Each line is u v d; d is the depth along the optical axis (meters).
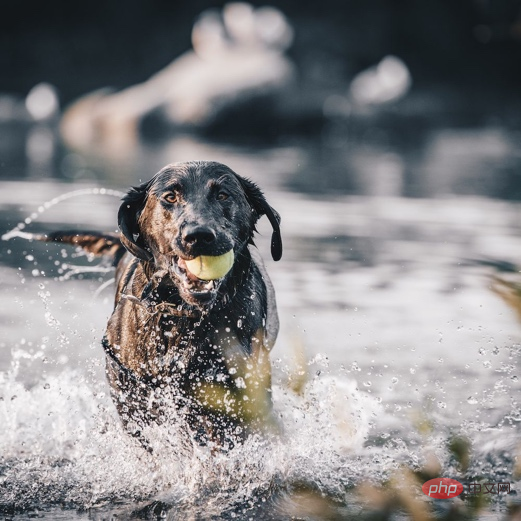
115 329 6.92
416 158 32.47
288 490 6.49
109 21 61.00
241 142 39.22
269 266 12.82
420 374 8.50
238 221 6.82
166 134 42.81
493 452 6.94
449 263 13.09
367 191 21.47
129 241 6.80
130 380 6.79
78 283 11.62
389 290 11.49
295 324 9.94
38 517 6.01
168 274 6.66
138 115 43.19
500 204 19.42
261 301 7.16
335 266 12.87
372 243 14.59
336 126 43.97
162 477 6.73
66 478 6.71
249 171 25.56
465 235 15.37
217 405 6.56
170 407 6.79
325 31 60.94
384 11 61.72
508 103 57.44
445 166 28.98
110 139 39.34
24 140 37.47
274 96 42.75
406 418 7.58
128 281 7.23
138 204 7.04
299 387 4.55
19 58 59.34
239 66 44.47
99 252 8.67
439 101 54.12
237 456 6.73
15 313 10.19
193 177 6.74
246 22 47.22
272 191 20.97
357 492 6.41
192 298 6.27
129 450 7.03
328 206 18.77
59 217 16.08
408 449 7.07
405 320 10.14
